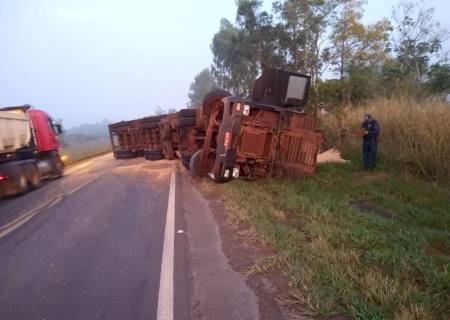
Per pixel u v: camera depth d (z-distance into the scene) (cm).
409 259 448
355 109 1683
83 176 1598
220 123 1023
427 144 1050
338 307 348
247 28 3219
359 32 2480
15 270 513
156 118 1938
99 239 626
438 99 1368
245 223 636
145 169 1611
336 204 747
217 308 373
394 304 347
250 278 427
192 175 1209
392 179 1016
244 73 3941
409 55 2522
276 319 344
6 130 1210
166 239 596
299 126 998
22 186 1189
